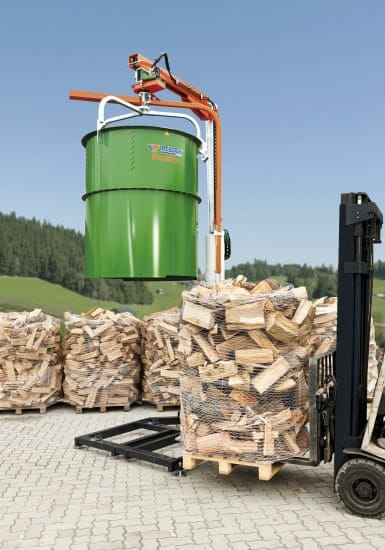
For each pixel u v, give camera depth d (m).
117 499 4.77
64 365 9.05
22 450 6.39
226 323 4.68
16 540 3.97
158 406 8.69
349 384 4.45
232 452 4.73
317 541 3.89
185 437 5.04
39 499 4.79
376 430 4.71
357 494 4.32
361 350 4.66
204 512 4.45
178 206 7.11
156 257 6.90
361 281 4.59
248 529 4.11
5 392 8.41
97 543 3.90
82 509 4.55
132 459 5.98
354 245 4.51
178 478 5.33
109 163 6.87
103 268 6.98
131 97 7.29
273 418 4.66
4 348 8.41
